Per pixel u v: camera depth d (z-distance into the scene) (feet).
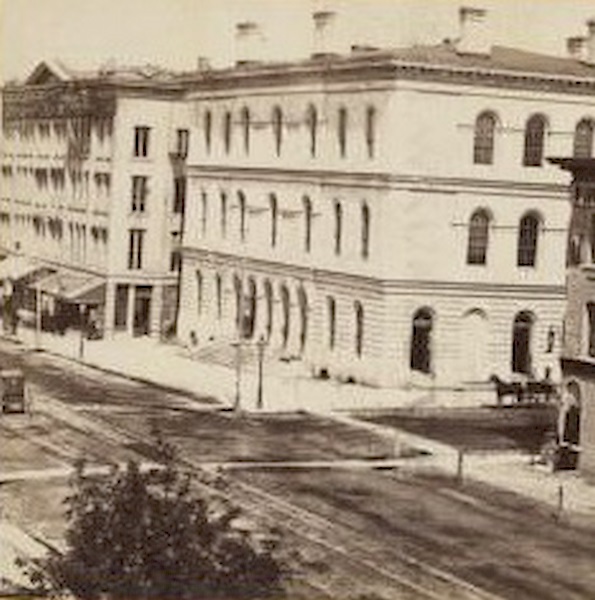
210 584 93.40
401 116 219.41
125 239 263.49
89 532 93.81
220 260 262.88
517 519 146.20
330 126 235.20
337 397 211.41
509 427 194.39
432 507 149.38
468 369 226.79
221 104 264.52
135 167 262.47
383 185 221.05
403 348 222.69
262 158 252.83
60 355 235.61
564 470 167.73
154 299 267.80
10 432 174.29
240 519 139.03
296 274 242.58
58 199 260.62
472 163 224.53
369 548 133.59
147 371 223.92
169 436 176.24
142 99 261.44
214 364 238.07
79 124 257.55
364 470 164.55
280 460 166.91
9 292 257.55
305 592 119.55
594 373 163.53
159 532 93.30
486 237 226.99
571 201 168.66
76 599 94.17
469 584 124.98
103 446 168.25
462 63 220.23
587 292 165.17
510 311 228.84
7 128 256.93
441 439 184.34
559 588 124.77
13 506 139.64
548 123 228.22
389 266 220.64
